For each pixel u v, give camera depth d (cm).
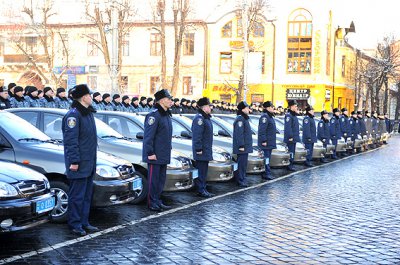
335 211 969
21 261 614
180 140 1172
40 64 4269
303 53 4472
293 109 1627
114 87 2100
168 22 4403
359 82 5069
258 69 2886
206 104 1098
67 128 737
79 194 754
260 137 1391
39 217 676
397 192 1226
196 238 745
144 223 834
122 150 984
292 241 739
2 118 841
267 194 1155
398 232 811
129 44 4544
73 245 691
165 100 931
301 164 1861
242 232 787
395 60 5334
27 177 670
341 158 2180
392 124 5516
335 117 2153
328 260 647
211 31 4522
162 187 955
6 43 4350
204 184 1116
